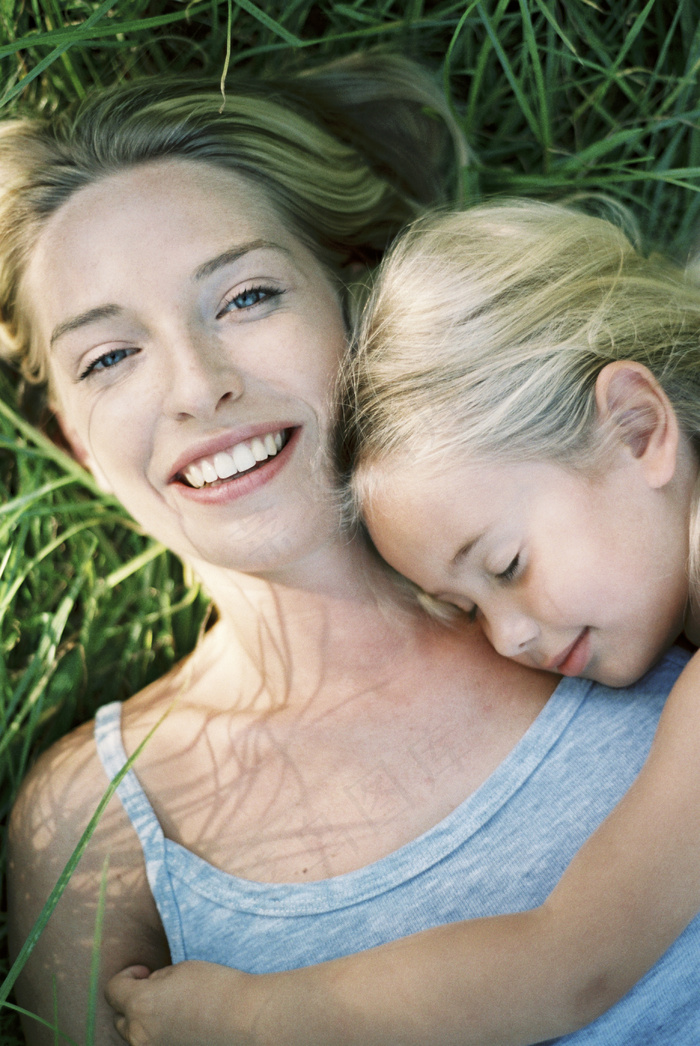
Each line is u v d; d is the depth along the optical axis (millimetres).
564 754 1023
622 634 999
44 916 1013
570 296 1084
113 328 1027
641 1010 949
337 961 949
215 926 1031
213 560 1080
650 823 876
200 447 1018
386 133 1368
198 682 1181
